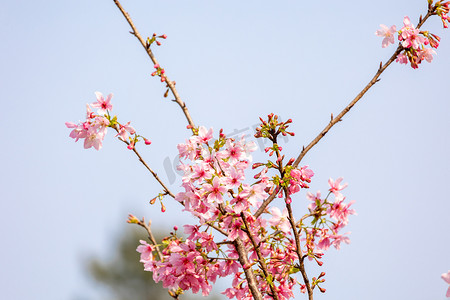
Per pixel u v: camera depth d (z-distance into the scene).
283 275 5.47
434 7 5.94
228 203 5.11
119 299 30.03
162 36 5.72
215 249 5.32
